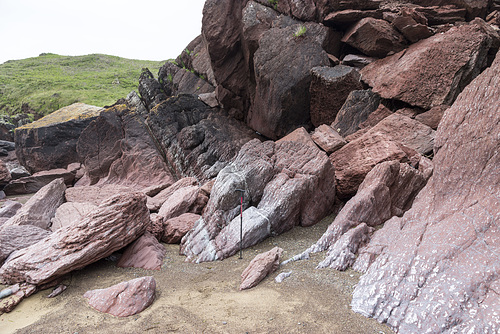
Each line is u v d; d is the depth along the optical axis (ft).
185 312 15.99
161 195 39.06
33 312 17.22
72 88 154.51
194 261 23.40
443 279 14.02
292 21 47.88
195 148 51.57
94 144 60.23
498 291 12.70
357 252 20.17
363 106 39.58
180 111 57.52
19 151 66.64
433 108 35.53
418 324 12.99
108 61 228.43
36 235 26.55
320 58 44.37
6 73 193.16
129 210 23.71
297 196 26.50
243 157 29.89
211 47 51.70
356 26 45.37
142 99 69.26
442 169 19.15
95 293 17.79
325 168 28.66
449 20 43.42
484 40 35.27
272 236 26.32
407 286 14.57
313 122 46.21
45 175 60.44
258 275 18.70
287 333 13.64
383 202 24.38
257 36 47.70
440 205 18.49
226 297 17.31
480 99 18.63
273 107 45.60
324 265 19.49
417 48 39.65
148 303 16.88
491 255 14.06
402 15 41.27
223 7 50.49
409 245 16.80
